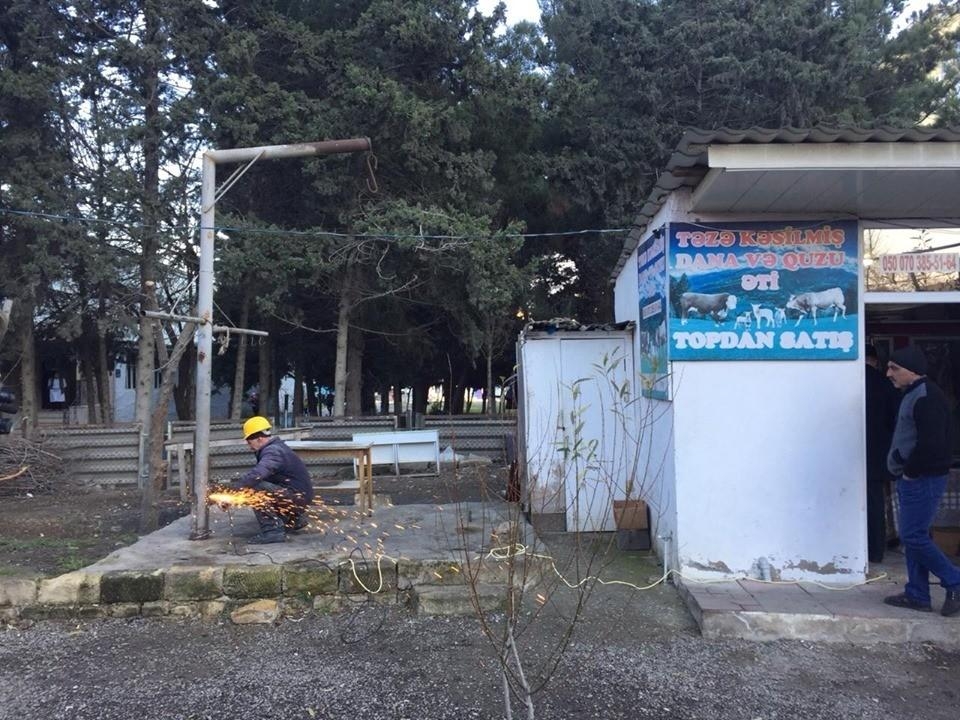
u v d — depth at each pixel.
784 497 5.88
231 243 14.36
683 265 5.95
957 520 7.04
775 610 5.12
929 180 5.12
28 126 14.58
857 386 5.87
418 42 14.73
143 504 8.04
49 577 5.59
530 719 3.24
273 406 25.33
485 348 18.48
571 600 5.74
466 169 14.92
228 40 14.37
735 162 4.95
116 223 14.16
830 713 4.03
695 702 4.14
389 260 15.29
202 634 5.22
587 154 17.86
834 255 5.91
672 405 5.97
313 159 14.14
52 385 30.41
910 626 4.94
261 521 6.58
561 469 7.76
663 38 17.70
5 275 15.10
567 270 20.55
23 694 4.29
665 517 6.42
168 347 20.19
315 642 5.04
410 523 7.37
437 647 4.89
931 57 18.62
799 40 17.03
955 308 7.55
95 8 15.12
